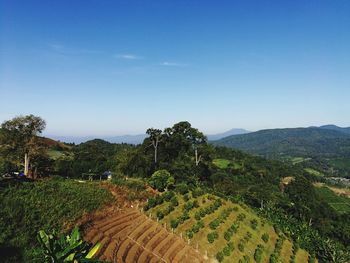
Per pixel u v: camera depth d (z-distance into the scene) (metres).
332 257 66.00
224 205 62.88
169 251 41.28
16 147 55.38
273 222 70.94
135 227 44.09
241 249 49.59
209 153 92.44
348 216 133.88
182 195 59.12
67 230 35.34
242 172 152.62
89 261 20.50
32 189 41.31
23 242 30.48
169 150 87.06
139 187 56.69
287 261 57.00
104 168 72.38
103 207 45.66
